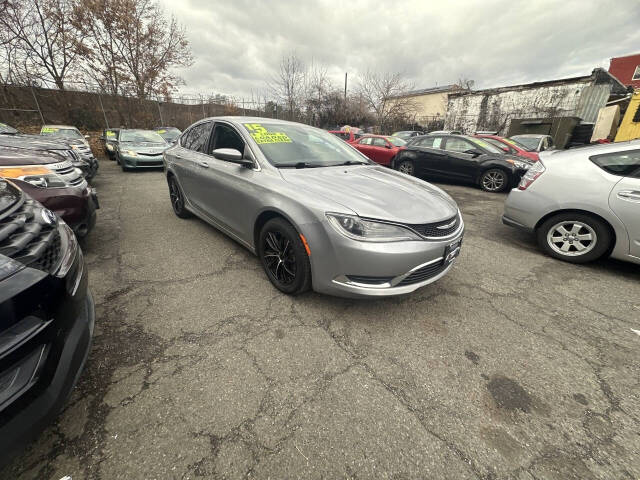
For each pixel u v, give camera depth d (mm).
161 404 1481
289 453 1289
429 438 1385
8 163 2842
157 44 17953
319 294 2500
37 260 1257
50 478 1155
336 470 1235
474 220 4871
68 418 1393
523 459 1312
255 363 1769
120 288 2508
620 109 13938
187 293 2467
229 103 19906
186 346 1878
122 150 8812
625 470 1279
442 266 2256
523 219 3572
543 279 2938
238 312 2236
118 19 16078
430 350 1941
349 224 1957
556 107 17984
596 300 2592
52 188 2924
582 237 3213
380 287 2018
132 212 4758
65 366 1202
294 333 2035
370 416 1476
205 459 1249
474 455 1320
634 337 2137
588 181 3078
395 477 1224
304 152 2969
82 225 3152
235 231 2939
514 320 2287
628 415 1539
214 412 1456
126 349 1830
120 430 1349
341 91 24297
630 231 2883
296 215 2141
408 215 2059
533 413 1533
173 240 3578
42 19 15031
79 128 15320
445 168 7609
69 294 1328
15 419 996
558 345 2035
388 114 24406
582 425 1479
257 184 2512
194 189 3596
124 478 1164
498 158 6902
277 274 2512
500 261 3318
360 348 1930
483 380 1727
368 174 2783
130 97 16984
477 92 20625
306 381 1662
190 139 3930
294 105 19969
